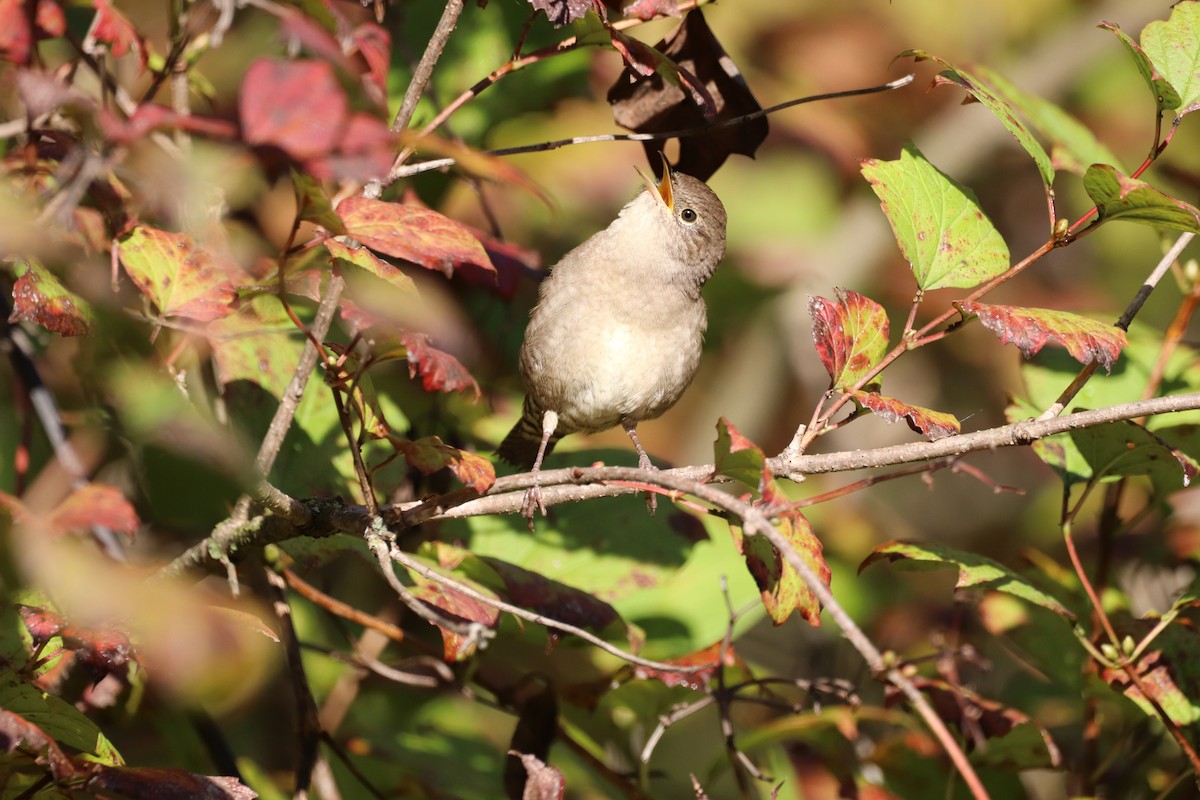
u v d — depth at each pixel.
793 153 14.19
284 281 4.55
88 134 5.76
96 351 4.83
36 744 4.06
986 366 14.16
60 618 4.40
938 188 6.06
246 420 6.65
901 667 7.12
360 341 5.00
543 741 7.19
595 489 5.32
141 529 6.92
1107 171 5.14
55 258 4.69
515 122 11.57
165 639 3.13
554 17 5.09
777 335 13.98
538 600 6.75
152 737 7.52
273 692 8.74
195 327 5.88
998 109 5.67
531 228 10.55
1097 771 7.37
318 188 4.05
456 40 8.41
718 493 4.45
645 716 7.69
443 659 7.39
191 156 3.44
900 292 14.16
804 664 10.37
